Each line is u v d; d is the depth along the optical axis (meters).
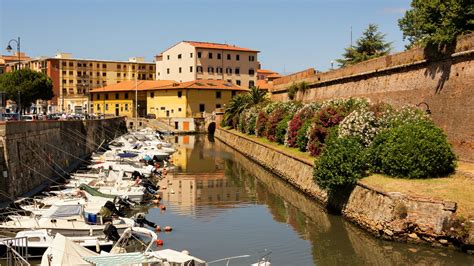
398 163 29.81
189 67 131.50
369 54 84.06
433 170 29.31
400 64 42.22
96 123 71.81
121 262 19.52
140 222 30.78
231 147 83.31
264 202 38.88
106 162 53.09
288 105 64.06
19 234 24.58
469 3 34.94
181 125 113.38
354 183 31.56
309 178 40.44
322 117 43.59
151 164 56.75
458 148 33.78
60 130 50.03
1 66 165.25
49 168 43.41
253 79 137.50
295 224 31.64
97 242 25.06
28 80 104.75
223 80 130.75
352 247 26.50
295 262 24.36
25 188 35.81
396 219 26.28
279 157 51.91
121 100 125.94
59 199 32.91
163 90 118.44
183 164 61.78
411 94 40.31
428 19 37.66
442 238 24.98
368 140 35.56
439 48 36.72
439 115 36.25
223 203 38.59
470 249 24.16
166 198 40.69
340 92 55.91
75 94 145.75
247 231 30.17
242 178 50.94
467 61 33.66
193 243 27.70
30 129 38.75
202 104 115.62
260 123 69.19
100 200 34.31
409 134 30.55
